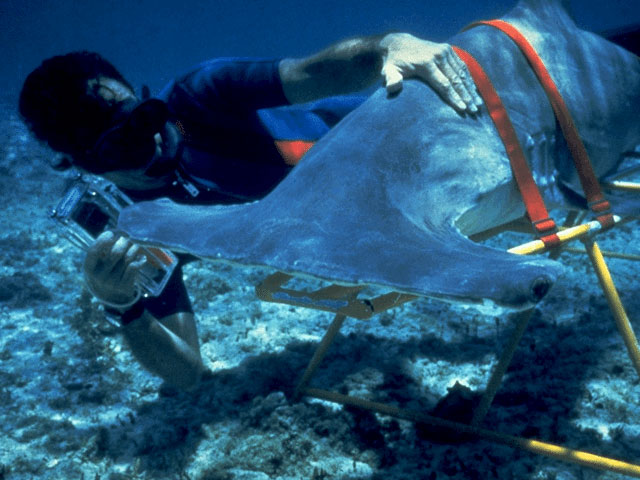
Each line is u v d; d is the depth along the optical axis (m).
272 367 4.00
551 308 4.55
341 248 1.52
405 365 3.95
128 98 2.46
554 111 2.41
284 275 2.46
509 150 2.16
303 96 2.61
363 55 2.41
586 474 2.81
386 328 4.53
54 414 3.87
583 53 2.68
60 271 6.25
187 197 2.71
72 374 4.35
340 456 3.15
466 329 4.39
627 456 2.91
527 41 2.48
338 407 3.50
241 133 2.72
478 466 2.94
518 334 2.91
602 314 4.30
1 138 12.24
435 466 2.98
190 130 2.68
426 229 1.68
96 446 3.45
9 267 6.45
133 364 4.43
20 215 8.05
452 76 2.16
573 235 2.26
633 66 2.88
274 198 1.85
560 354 3.91
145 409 3.84
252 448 3.19
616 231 5.77
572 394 3.47
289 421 3.38
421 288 1.31
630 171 2.87
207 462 3.21
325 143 2.04
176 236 1.73
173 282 3.38
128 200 2.64
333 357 4.14
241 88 2.63
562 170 2.50
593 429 3.11
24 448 3.54
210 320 4.97
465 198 1.94
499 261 1.38
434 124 2.06
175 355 3.16
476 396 3.51
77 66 2.41
